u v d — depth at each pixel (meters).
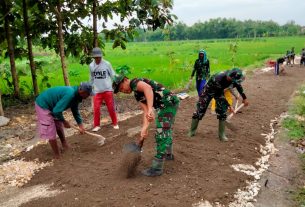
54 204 4.96
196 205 4.84
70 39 12.52
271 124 8.92
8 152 7.52
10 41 12.38
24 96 13.22
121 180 5.48
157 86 5.34
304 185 5.77
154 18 12.27
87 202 4.92
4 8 11.55
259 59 29.59
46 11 11.70
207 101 7.07
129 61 28.25
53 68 22.59
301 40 74.88
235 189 5.36
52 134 6.56
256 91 13.38
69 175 5.87
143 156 6.21
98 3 12.10
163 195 5.01
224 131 7.21
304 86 14.59
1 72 14.71
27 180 6.00
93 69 8.03
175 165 5.92
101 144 7.11
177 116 9.16
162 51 47.28
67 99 6.23
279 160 6.70
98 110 8.23
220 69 20.95
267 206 5.09
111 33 12.58
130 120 9.13
